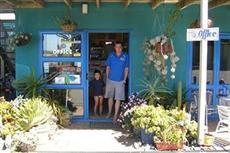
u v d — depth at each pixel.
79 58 4.96
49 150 3.61
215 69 5.06
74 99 5.00
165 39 4.52
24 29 4.88
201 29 3.57
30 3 4.81
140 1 4.78
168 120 3.79
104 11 4.89
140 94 4.79
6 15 5.83
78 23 4.89
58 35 4.93
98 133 4.32
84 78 4.98
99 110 5.29
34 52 4.92
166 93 4.71
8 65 6.20
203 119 3.66
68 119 4.76
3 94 5.63
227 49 5.05
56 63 4.96
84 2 4.79
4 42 6.39
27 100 4.24
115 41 5.61
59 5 4.85
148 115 3.83
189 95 4.95
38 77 4.88
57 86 4.97
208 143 3.71
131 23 4.91
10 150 3.40
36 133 3.70
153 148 3.66
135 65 4.95
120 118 4.54
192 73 4.99
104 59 5.66
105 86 5.19
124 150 3.62
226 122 4.02
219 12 4.95
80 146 3.76
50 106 4.39
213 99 5.08
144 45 4.81
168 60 4.89
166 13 4.91
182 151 3.57
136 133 3.99
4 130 3.59
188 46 4.96
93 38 5.64
